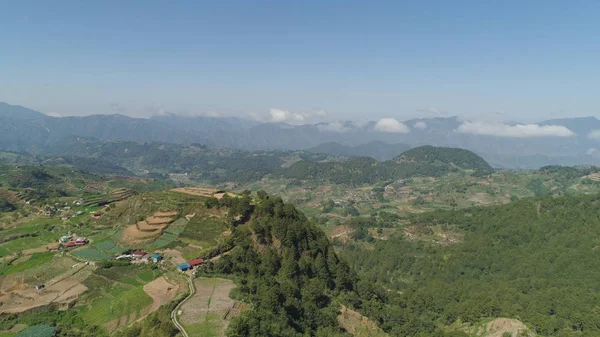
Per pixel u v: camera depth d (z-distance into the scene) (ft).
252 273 538.88
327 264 617.21
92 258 643.04
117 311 483.92
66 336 449.89
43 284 570.87
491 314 576.20
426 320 603.26
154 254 621.31
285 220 637.30
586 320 513.04
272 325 408.46
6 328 476.95
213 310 424.87
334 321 484.33
